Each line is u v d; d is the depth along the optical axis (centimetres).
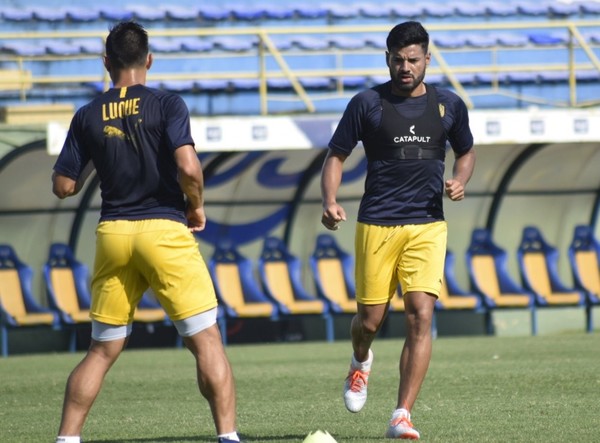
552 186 5278
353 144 1900
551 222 5359
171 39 6931
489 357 3709
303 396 2658
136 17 6950
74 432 1585
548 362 3447
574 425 1967
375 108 1880
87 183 4712
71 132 1598
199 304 1539
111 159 1543
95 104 1573
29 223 4819
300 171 4984
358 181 5112
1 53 6525
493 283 5128
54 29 6806
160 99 1550
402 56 1856
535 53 7131
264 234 5112
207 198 4959
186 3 7194
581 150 5066
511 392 2605
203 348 1547
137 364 3878
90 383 1582
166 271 1528
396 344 4597
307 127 4562
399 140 1872
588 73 6875
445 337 5112
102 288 1566
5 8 6794
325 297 4944
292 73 5369
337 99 6575
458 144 1952
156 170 1541
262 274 4969
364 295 1928
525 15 7406
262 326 5200
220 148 4503
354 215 5188
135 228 1531
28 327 4700
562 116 4669
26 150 4422
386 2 7400
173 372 3475
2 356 4644
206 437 1936
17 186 4659
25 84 6122
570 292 5159
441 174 1905
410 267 1881
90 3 7031
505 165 5119
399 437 1814
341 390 2775
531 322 5238
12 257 4747
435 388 2739
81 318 4669
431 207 1897
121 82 1589
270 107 6544
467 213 5250
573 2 7438
